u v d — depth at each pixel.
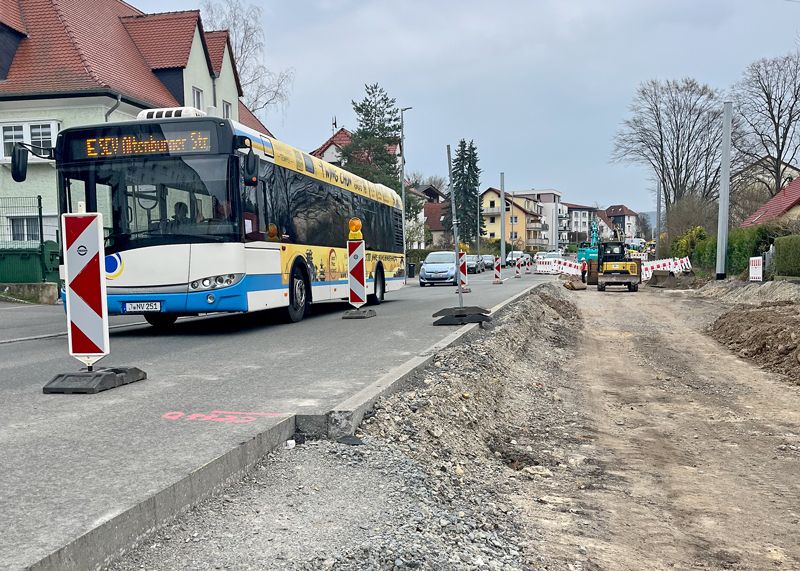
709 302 25.11
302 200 13.12
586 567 3.92
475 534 3.95
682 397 9.27
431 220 97.88
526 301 17.78
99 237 6.13
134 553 3.06
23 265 18.89
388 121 55.53
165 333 11.29
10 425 4.86
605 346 14.22
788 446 6.86
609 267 32.50
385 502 3.86
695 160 53.34
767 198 50.91
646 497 5.30
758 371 11.28
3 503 3.25
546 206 149.38
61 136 10.46
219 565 2.94
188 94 27.39
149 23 28.34
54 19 23.80
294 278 12.68
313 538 3.27
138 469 3.73
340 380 6.59
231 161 10.30
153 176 10.30
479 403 7.31
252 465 4.28
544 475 5.75
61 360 8.33
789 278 23.11
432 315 13.21
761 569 4.07
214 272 10.19
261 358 8.16
